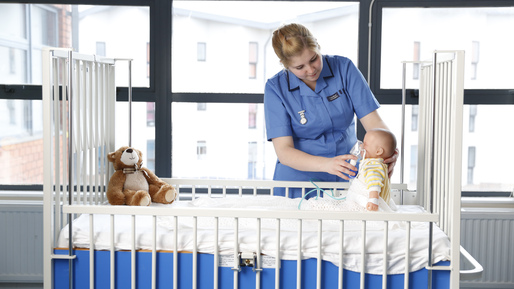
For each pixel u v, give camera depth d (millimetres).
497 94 2922
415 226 1940
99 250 1831
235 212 1729
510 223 2912
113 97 2439
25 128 3045
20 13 2947
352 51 2939
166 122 2957
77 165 2031
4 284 2994
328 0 2906
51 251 1835
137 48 2963
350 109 2227
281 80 2217
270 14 2951
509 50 2936
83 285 1847
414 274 1776
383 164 1914
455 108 1727
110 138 2441
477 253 2926
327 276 1787
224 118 3008
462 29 2924
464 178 3066
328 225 1880
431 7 2869
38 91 2963
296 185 2316
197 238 1808
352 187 1933
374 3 2867
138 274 1823
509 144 3023
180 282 1816
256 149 3041
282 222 1908
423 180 2330
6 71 2982
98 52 2965
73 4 2924
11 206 2918
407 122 2984
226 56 2979
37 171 3076
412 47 2930
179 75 2984
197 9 2945
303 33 1918
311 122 2199
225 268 1802
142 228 1882
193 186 2426
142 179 2283
